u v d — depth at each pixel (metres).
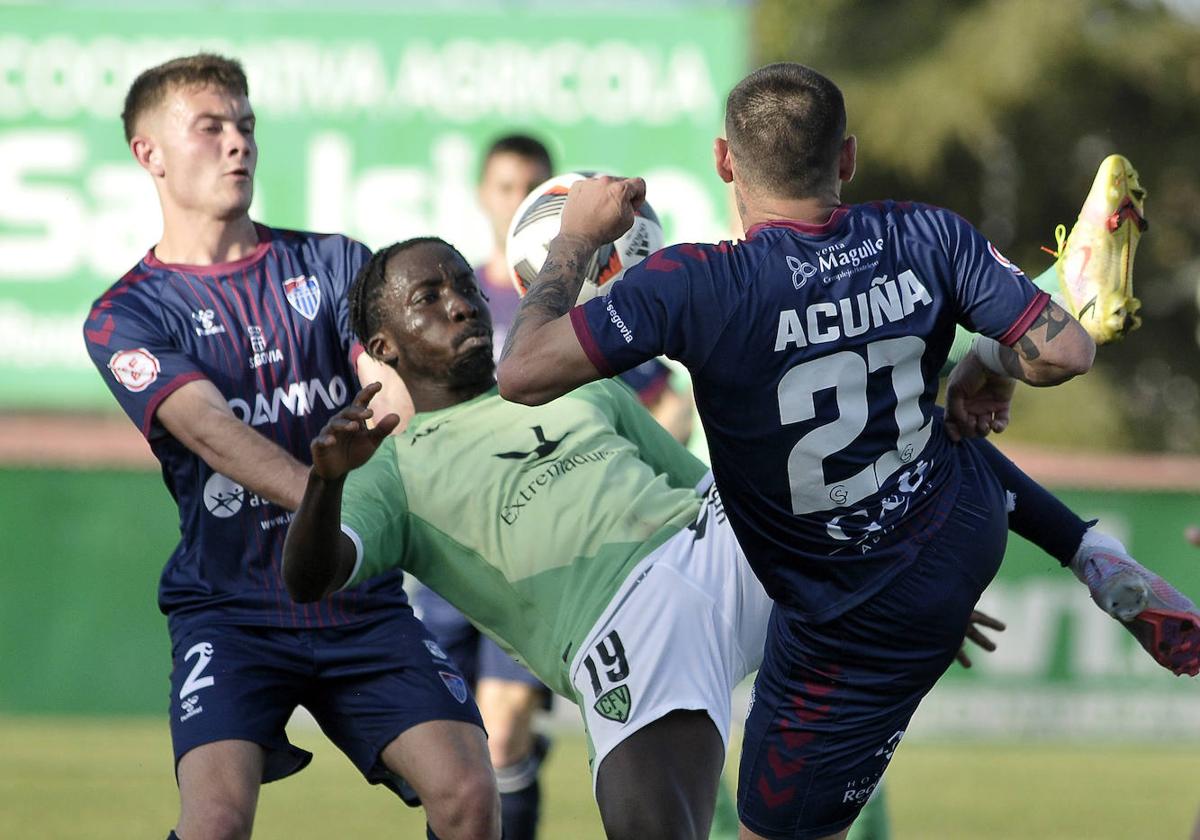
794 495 12.96
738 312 12.41
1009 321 12.38
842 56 93.19
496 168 24.58
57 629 33.38
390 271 15.62
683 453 16.42
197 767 14.72
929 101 89.38
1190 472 36.81
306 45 42.81
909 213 12.89
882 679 13.67
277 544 15.73
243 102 16.75
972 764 30.83
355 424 12.14
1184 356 94.25
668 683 13.91
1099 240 13.23
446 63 42.84
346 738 15.84
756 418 12.69
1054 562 33.72
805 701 13.99
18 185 42.84
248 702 15.23
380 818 24.39
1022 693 33.78
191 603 15.88
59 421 49.88
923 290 12.66
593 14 42.66
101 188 42.97
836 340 12.52
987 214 94.94
